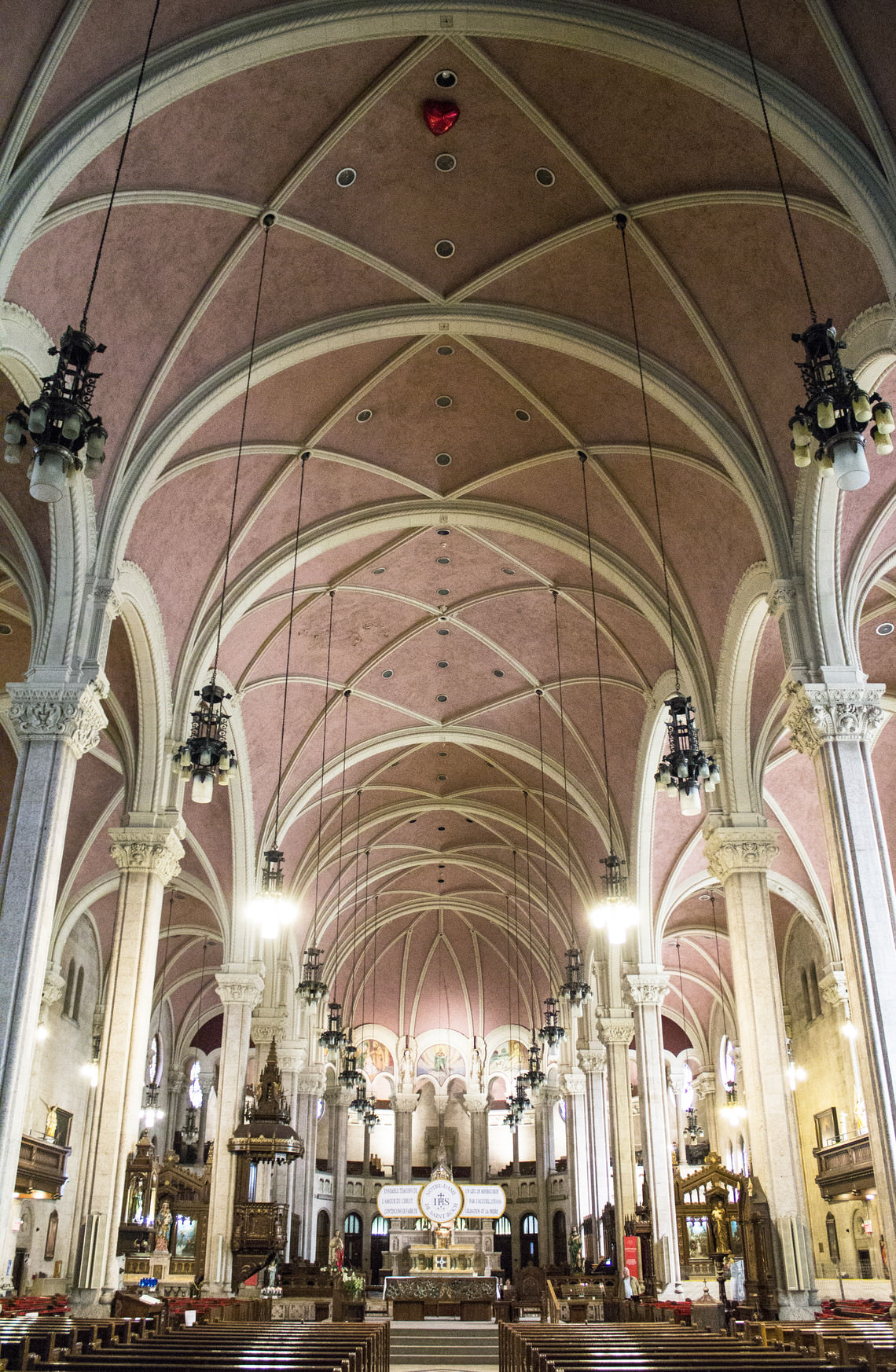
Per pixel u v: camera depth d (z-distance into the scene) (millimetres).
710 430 14859
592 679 24188
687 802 13352
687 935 34562
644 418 16609
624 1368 7555
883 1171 11195
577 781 27156
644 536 18641
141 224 12656
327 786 28469
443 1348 21328
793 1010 31609
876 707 13414
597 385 16641
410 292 15430
